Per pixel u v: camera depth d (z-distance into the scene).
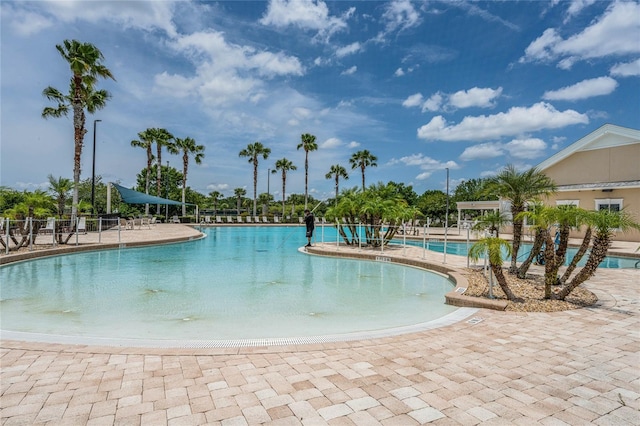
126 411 2.40
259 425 2.25
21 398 2.56
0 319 4.94
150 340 3.92
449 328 4.42
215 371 3.06
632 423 2.32
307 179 43.47
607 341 3.93
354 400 2.58
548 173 21.12
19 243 12.09
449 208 37.41
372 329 4.75
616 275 8.51
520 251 14.62
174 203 31.92
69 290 6.81
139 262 10.66
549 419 2.36
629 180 17.97
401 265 10.84
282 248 15.25
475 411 2.45
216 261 11.16
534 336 4.10
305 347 3.68
